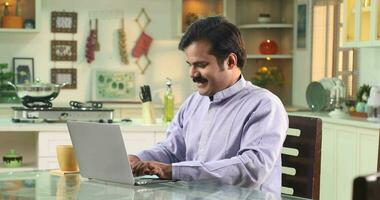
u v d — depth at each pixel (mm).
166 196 2082
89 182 2402
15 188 2275
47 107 4898
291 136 2762
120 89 7762
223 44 2557
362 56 6594
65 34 7656
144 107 4906
